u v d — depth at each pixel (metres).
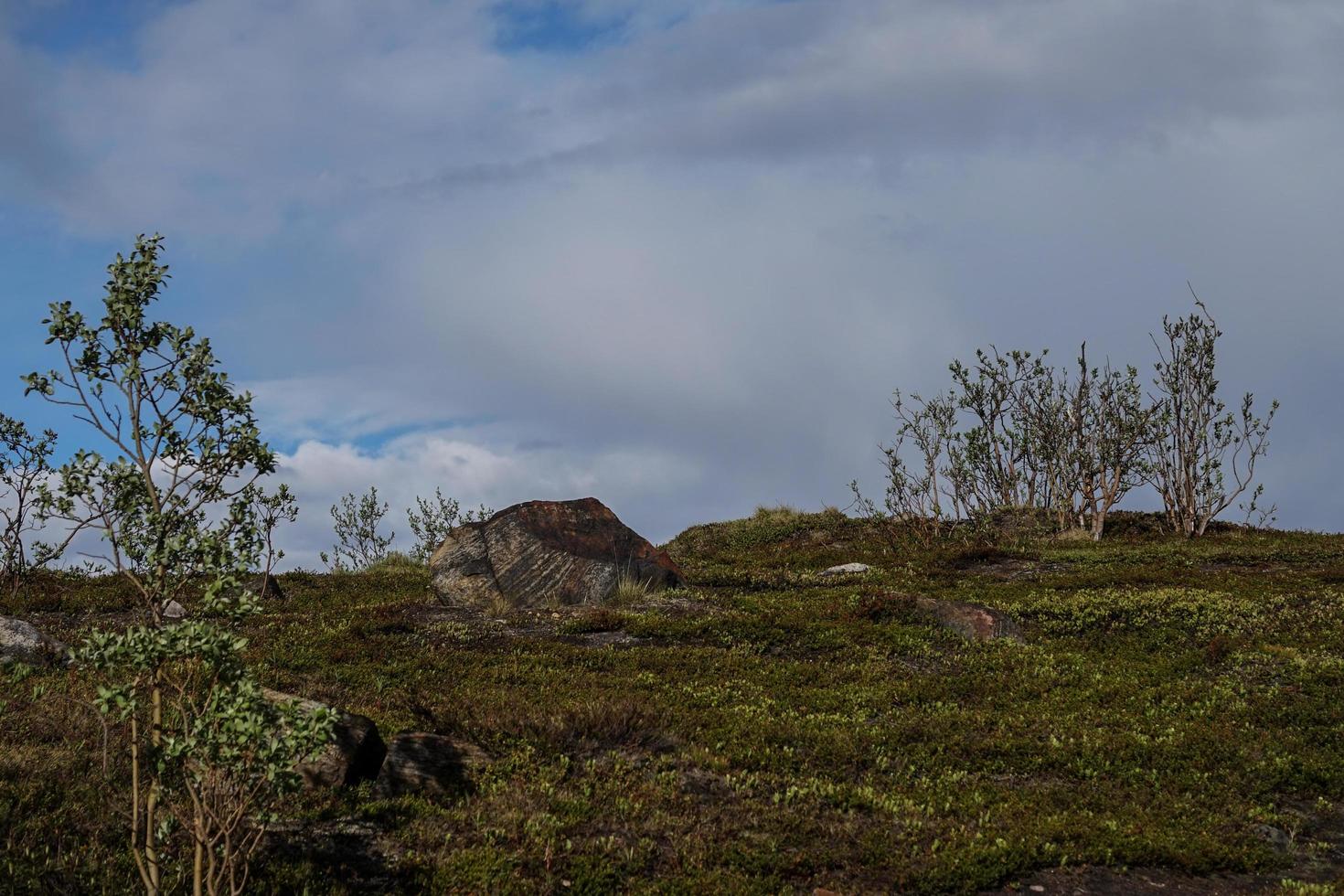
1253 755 13.60
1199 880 10.32
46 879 8.24
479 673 17.22
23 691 12.75
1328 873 10.58
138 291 7.83
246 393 7.96
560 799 11.19
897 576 28.98
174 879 8.33
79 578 24.55
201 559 7.60
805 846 10.61
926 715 15.51
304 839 9.79
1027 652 19.38
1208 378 37.53
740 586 27.78
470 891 9.13
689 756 12.85
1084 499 38.59
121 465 7.62
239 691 7.33
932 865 10.18
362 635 19.53
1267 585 24.81
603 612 21.70
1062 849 10.68
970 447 41.28
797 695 16.59
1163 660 18.41
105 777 9.98
